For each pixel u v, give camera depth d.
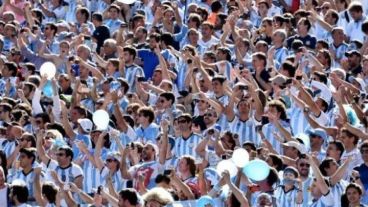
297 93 47.75
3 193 39.88
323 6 58.09
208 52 52.25
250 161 39.41
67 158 43.31
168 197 36.75
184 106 49.25
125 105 49.88
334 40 54.34
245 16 58.44
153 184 42.81
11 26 57.38
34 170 41.62
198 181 40.78
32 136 44.53
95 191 41.59
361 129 44.94
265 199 38.75
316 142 43.69
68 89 51.44
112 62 52.94
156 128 46.41
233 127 45.88
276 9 59.28
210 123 45.78
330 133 45.06
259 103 45.97
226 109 46.12
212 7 58.59
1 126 47.09
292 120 46.25
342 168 39.91
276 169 41.31
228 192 38.94
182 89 51.22
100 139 44.06
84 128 46.50
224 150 43.25
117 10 59.22
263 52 52.09
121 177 43.16
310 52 52.81
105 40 56.44
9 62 53.59
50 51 57.09
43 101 48.81
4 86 53.47
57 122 48.31
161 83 50.53
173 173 40.28
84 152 43.97
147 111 46.41
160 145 43.34
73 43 56.41
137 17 58.22
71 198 41.09
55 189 41.06
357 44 54.31
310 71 51.09
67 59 52.66
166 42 55.38
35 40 56.16
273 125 45.38
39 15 61.00
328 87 48.69
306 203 39.84
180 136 44.66
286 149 42.25
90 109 50.50
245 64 52.66
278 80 47.84
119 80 50.19
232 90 47.50
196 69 50.81
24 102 49.94
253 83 48.38
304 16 56.59
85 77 52.31
